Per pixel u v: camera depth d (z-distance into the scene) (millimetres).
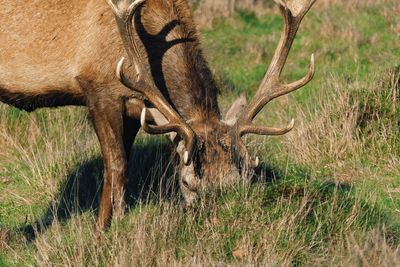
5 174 18656
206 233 14062
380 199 16109
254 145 17797
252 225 14086
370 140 18562
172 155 15078
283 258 13461
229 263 13562
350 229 14109
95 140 18938
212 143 14188
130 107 15312
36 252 14812
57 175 17969
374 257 12906
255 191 14711
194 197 14438
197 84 14969
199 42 15406
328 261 13219
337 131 18875
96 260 13648
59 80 15461
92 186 17469
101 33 14922
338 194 14969
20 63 15578
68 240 14617
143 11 15008
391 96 19375
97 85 15117
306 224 14211
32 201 17328
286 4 14648
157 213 14758
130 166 17688
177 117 14148
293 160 18469
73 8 15211
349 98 19641
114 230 14656
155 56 15055
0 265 14609
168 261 13547
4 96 16031
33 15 15422
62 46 15273
